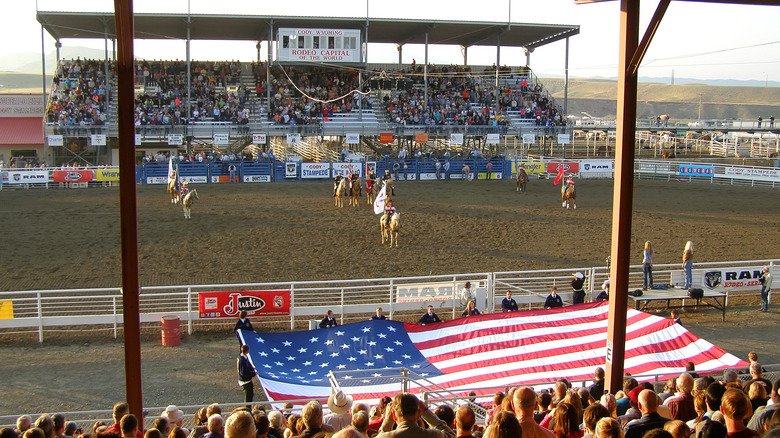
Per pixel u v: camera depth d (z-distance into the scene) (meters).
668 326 16.17
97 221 33.78
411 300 20.81
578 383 13.90
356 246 29.12
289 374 14.52
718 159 70.75
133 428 7.02
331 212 37.28
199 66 60.22
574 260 27.03
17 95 57.53
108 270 24.86
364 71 58.41
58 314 19.72
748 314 21.56
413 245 29.45
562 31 59.53
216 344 18.44
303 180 51.78
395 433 5.34
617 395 9.80
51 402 14.43
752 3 11.00
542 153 61.56
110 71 57.59
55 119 50.94
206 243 29.09
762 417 6.51
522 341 15.95
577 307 17.72
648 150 79.75
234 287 22.66
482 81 65.75
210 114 54.47
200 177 50.00
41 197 41.69
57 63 58.06
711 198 44.25
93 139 49.97
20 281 23.31
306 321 20.31
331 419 7.86
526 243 30.08
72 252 27.50
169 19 51.91
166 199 41.22
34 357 17.17
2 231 31.25
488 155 57.53
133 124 9.93
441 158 55.50
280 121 55.22
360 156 56.22
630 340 15.90
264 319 20.36
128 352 10.35
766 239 31.41
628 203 11.38
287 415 10.35
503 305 19.72
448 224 34.19
